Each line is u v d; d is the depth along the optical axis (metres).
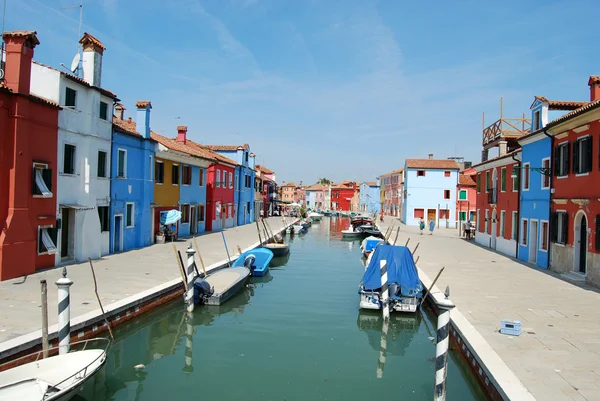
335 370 9.32
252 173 50.31
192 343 10.77
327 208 114.12
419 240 32.44
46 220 15.07
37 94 15.73
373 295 13.41
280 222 52.72
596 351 8.18
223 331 11.70
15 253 13.52
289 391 8.29
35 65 15.66
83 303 11.00
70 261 16.80
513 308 11.41
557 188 17.59
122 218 20.52
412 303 13.17
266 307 14.19
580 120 15.34
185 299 13.26
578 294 13.18
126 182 20.72
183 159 28.16
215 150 45.09
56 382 7.01
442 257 22.14
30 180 14.19
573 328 9.66
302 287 17.39
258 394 8.15
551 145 18.19
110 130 19.02
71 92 16.48
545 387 6.60
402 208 56.19
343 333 11.77
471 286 14.41
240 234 33.00
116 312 10.69
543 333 9.28
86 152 17.17
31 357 8.12
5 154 13.36
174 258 18.92
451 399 7.77
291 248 31.91
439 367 7.09
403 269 13.75
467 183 50.19
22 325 9.01
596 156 14.56
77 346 9.37
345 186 109.88
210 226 35.44
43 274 14.24
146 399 7.91
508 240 23.48
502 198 24.73
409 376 9.06
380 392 8.30
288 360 9.82
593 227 14.64
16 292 11.74
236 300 15.01
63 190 16.05
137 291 12.46
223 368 9.32
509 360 7.72
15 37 13.57
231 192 41.56
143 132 22.36
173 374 8.99
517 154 22.20
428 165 50.34
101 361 7.57
